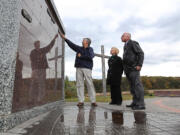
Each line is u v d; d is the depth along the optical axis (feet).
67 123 5.91
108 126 5.43
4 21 5.07
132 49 11.19
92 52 13.28
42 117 7.09
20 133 4.42
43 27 9.12
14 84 5.16
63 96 16.24
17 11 5.40
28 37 6.62
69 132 4.64
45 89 9.50
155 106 12.47
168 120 6.50
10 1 5.27
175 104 14.52
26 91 6.31
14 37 5.19
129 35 12.01
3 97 4.57
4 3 5.16
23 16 6.09
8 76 4.81
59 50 14.65
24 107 6.07
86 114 8.14
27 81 6.44
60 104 13.98
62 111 9.31
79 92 13.12
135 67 10.94
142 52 10.93
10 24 5.17
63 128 5.12
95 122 6.10
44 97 9.27
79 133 4.54
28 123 5.76
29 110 6.52
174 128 5.13
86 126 5.43
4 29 5.03
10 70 4.89
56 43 13.11
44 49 9.32
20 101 5.65
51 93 11.18
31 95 6.95
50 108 10.17
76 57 13.46
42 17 8.88
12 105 4.99
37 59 7.94
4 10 5.12
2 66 4.76
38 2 8.13
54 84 12.28
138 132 4.64
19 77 5.61
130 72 11.08
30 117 6.55
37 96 7.89
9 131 4.54
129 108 10.73
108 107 11.34
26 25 6.39
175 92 40.14
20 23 5.76
